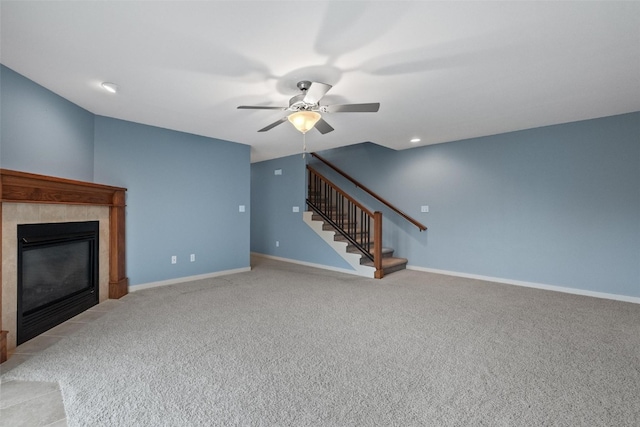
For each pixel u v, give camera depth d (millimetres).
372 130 4230
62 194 2855
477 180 4672
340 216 6129
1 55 2221
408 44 2062
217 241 4793
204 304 3383
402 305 3377
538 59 2262
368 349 2330
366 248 5418
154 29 1903
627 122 3514
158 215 4121
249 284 4285
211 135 4520
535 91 2857
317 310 3203
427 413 1618
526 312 3162
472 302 3496
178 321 2871
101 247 3443
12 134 2453
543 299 3621
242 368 2045
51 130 2877
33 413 1591
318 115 2641
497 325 2805
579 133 3816
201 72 2477
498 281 4492
